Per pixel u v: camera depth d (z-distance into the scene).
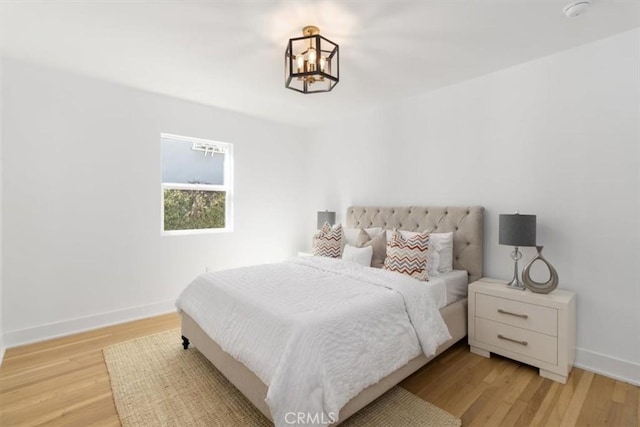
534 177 2.59
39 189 2.75
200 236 3.82
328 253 3.41
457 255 2.96
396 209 3.49
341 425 1.71
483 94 2.88
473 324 2.57
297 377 1.45
